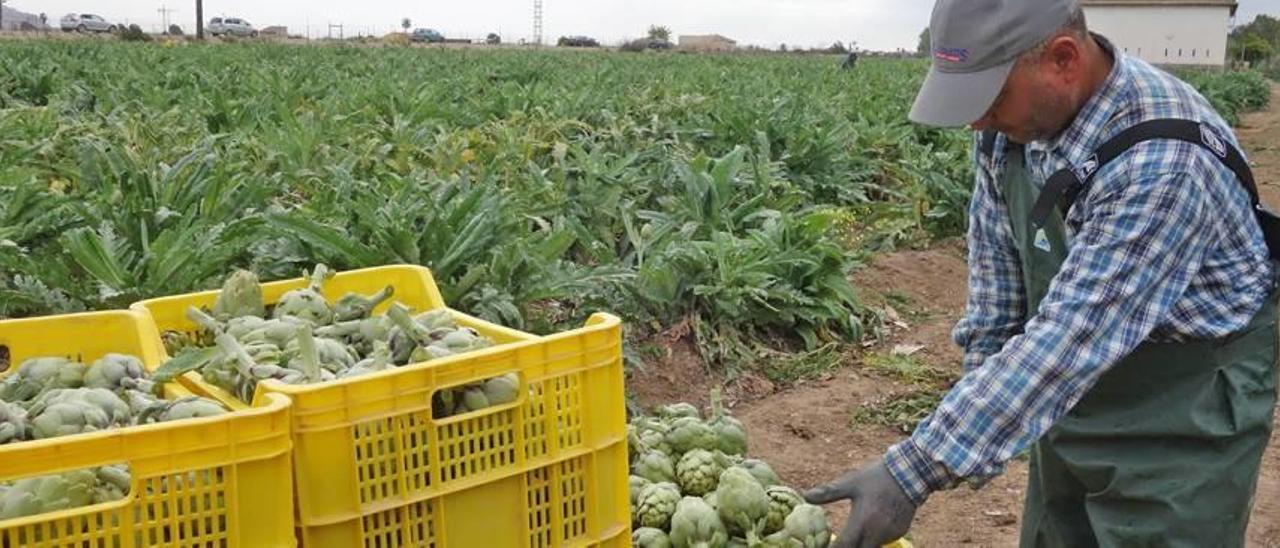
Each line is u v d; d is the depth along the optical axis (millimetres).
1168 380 2879
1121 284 2615
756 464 3830
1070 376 2641
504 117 14953
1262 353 2881
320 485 2398
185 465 2186
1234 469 2889
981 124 2826
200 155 7668
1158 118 2668
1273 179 19047
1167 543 2934
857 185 12641
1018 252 3312
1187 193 2600
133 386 2850
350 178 7609
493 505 2639
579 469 2768
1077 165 2740
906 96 21969
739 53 70688
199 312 3242
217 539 2230
